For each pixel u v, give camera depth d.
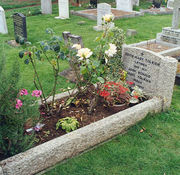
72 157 3.43
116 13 14.13
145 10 15.77
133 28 11.74
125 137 3.85
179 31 8.51
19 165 2.95
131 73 5.16
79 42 6.95
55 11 15.23
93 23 12.37
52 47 3.71
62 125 3.68
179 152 3.60
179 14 8.56
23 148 3.16
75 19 13.13
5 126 3.08
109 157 3.45
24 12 14.72
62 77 6.29
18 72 3.27
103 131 3.69
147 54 4.69
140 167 3.32
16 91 3.19
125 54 5.19
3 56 3.40
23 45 3.73
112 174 3.20
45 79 6.20
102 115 4.11
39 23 12.22
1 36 10.23
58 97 4.60
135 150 3.59
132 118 4.05
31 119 3.41
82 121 3.92
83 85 4.92
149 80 4.77
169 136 3.93
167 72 4.30
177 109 4.68
